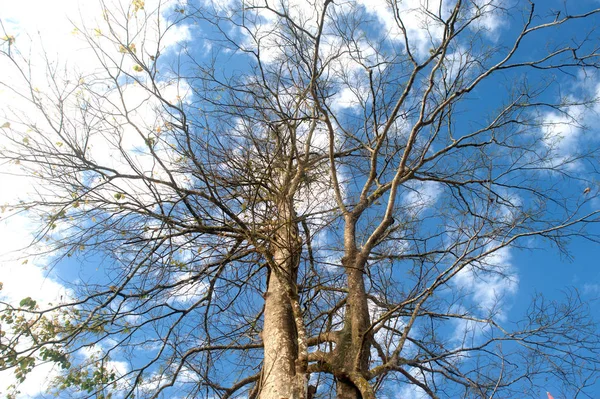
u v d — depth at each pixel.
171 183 5.71
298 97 7.37
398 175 6.62
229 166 6.46
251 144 6.64
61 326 6.28
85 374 6.41
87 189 5.85
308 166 7.94
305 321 6.90
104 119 5.34
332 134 6.80
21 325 5.84
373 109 7.50
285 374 5.19
